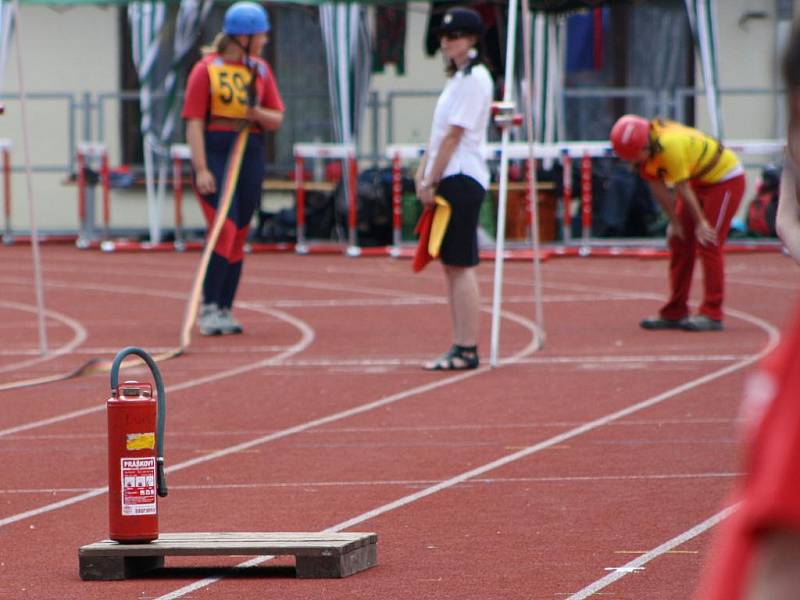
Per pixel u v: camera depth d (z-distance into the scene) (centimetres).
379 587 1201
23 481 1706
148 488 1260
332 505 1538
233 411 2164
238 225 3052
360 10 5125
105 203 5775
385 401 2220
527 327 3162
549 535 1378
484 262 4919
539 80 5181
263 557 1329
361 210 5341
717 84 4759
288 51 6275
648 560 1270
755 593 426
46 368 2644
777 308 3462
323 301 3784
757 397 443
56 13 6412
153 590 1210
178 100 5594
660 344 2820
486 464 1742
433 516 1477
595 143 5541
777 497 425
